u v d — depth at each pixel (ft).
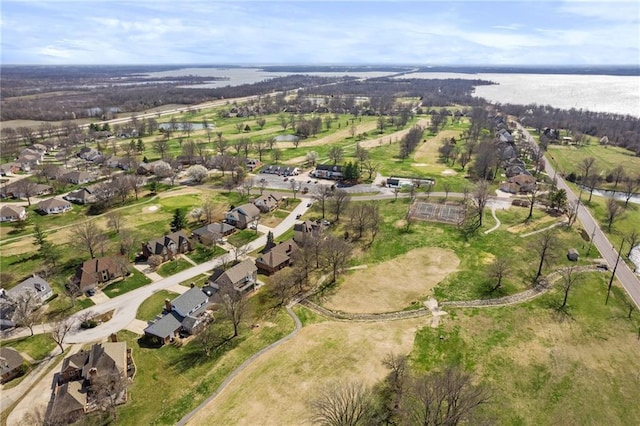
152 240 347.97
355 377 206.90
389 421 179.42
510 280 298.35
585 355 224.12
